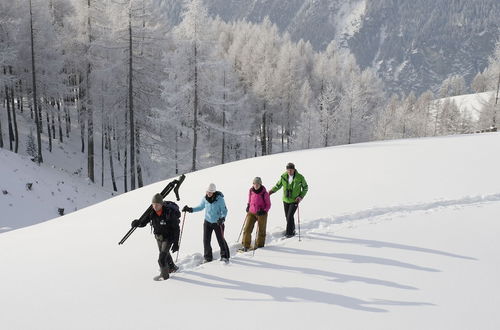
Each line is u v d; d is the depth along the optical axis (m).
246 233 7.90
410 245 7.40
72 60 34.22
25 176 24.73
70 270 7.30
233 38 79.88
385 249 7.28
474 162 14.59
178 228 6.79
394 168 14.40
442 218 8.84
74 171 37.06
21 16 31.77
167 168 38.22
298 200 8.24
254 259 7.24
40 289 6.48
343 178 13.39
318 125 49.97
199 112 31.75
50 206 23.78
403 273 6.26
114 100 31.20
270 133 57.59
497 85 47.75
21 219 20.91
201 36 28.17
